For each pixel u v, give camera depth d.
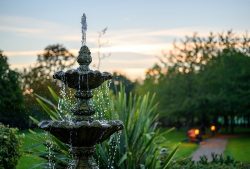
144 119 10.93
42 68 35.69
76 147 7.26
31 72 32.88
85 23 7.43
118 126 7.15
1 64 36.97
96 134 7.00
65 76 7.21
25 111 18.75
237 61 49.78
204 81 50.72
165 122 67.06
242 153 27.97
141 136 10.62
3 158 11.20
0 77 36.22
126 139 10.41
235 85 49.00
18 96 33.66
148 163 10.55
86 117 7.28
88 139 7.07
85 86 7.31
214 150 31.09
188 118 55.59
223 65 50.12
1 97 33.03
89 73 7.11
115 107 11.14
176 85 52.84
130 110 11.05
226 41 51.81
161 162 11.54
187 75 52.66
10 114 27.30
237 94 49.12
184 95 52.25
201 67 53.00
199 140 38.00
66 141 7.20
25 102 22.64
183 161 12.79
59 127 6.79
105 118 10.47
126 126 10.62
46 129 6.95
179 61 53.88
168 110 53.28
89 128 6.80
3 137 11.22
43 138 10.38
